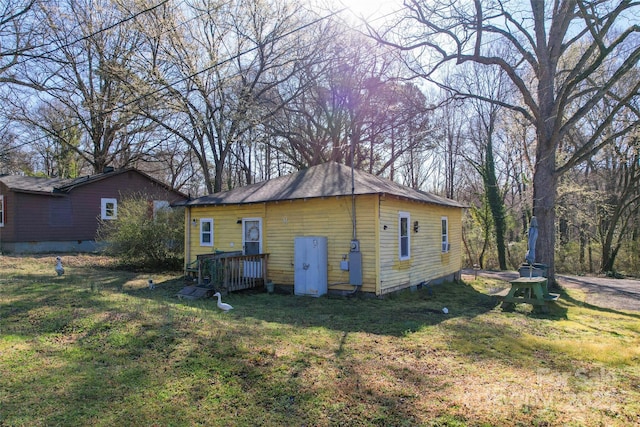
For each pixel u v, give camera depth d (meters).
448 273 14.61
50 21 17.80
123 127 24.84
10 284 9.36
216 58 18.34
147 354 4.82
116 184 22.02
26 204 18.77
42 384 3.93
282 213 11.45
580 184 22.30
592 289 12.53
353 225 10.16
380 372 4.45
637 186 20.66
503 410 3.54
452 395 3.86
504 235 22.20
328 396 3.80
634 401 3.81
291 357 4.84
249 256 10.94
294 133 23.34
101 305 7.18
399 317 7.61
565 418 3.40
